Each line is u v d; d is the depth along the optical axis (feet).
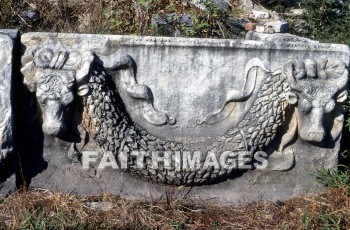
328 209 14.60
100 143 14.38
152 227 13.94
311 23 22.22
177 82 14.53
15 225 13.28
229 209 14.89
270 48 14.58
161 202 14.78
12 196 14.24
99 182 14.76
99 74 14.06
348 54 14.84
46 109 13.93
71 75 13.85
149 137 14.61
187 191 14.99
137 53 14.26
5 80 13.61
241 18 22.36
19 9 22.77
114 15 22.08
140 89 14.32
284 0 24.07
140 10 21.88
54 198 14.28
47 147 14.49
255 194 15.20
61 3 23.12
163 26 21.65
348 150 16.06
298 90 14.51
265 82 14.66
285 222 14.42
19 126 14.30
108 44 14.11
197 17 21.52
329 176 15.21
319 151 15.25
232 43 14.48
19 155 14.39
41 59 13.88
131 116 14.61
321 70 14.74
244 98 14.73
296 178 15.33
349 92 15.94
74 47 14.07
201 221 14.37
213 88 14.66
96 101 14.06
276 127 14.71
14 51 13.80
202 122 14.78
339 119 15.06
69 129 14.33
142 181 14.88
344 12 22.49
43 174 14.58
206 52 14.46
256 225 14.34
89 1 23.24
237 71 14.64
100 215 14.10
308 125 14.73
